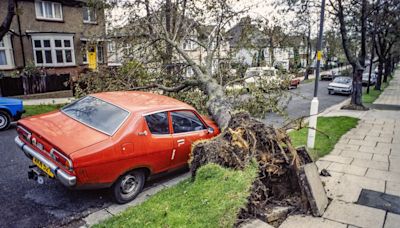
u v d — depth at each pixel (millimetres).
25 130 4281
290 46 8930
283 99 10664
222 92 6762
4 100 8555
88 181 3721
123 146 4023
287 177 4047
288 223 3553
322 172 5109
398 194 4359
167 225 3119
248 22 8594
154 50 8586
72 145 3697
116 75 7984
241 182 3641
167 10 8570
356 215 3732
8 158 5984
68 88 17438
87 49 9297
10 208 3951
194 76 8086
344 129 8953
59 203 4164
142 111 4473
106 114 4438
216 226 3035
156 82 8219
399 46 27875
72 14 20703
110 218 3566
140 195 4535
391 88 28891
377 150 6676
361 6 12695
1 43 17641
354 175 5090
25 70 17062
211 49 8805
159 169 4715
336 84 22375
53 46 19750
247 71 8188
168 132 4785
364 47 13484
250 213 3598
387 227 3469
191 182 4391
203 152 4355
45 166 3916
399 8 14078
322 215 3713
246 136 4270
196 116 5363
